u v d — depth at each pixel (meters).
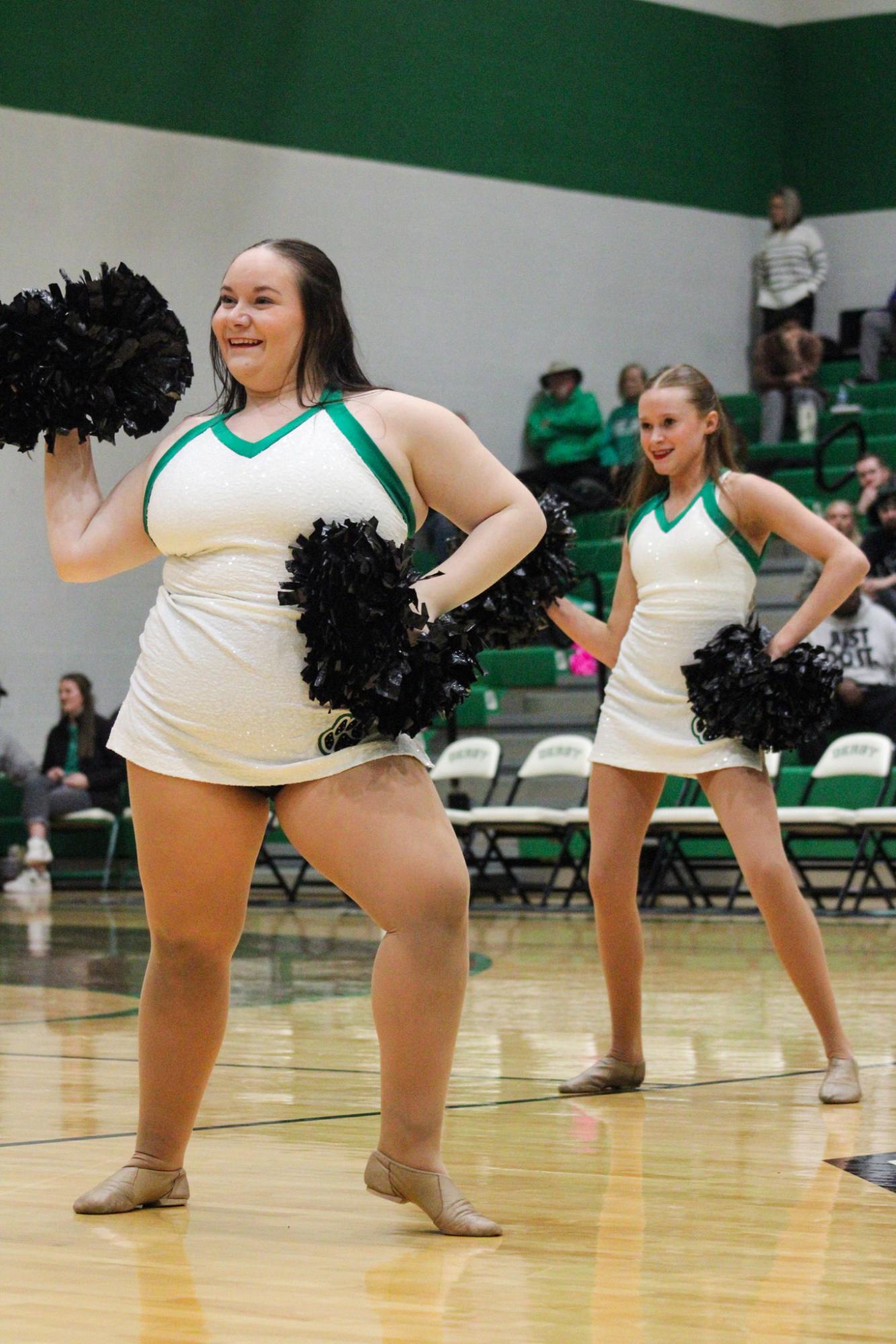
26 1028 6.39
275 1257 3.12
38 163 15.60
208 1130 4.36
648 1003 6.98
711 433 5.21
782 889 4.88
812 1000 4.89
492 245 17.97
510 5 18.09
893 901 12.62
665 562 5.11
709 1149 4.09
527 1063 5.50
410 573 3.20
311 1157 4.02
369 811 3.22
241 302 3.36
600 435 17.44
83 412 3.36
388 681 3.11
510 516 3.36
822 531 5.04
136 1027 6.44
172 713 3.29
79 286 3.36
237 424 3.37
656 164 18.98
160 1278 2.97
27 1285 2.93
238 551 3.28
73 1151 4.09
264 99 16.67
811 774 12.08
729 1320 2.70
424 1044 3.24
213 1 16.36
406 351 17.45
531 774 12.53
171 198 16.19
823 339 18.69
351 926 11.05
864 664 12.49
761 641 5.01
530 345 18.16
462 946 3.25
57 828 14.55
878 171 19.34
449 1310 2.76
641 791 5.05
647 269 18.91
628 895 4.96
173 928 3.41
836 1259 3.08
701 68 19.25
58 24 15.66
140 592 15.95
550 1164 3.92
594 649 5.22
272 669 3.24
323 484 3.26
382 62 17.33
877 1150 4.08
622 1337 2.60
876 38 19.36
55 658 15.55
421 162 17.56
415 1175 3.29
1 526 15.34
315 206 16.97
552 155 18.34
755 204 19.64
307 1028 6.30
